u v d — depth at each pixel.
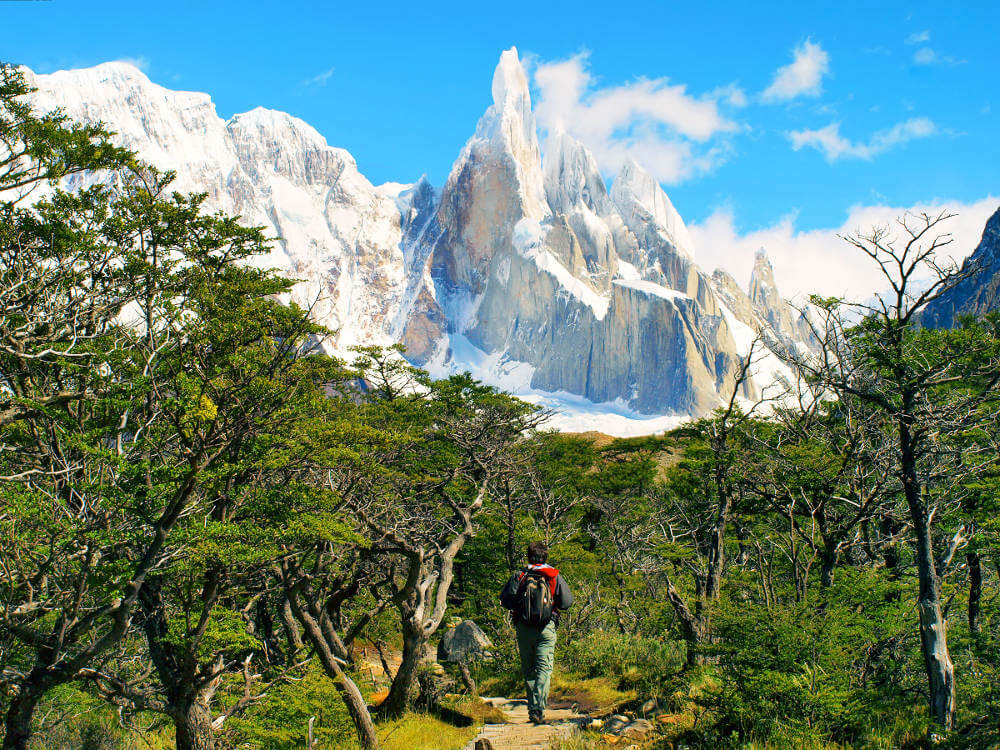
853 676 12.78
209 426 11.95
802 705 11.23
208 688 13.81
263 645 16.02
